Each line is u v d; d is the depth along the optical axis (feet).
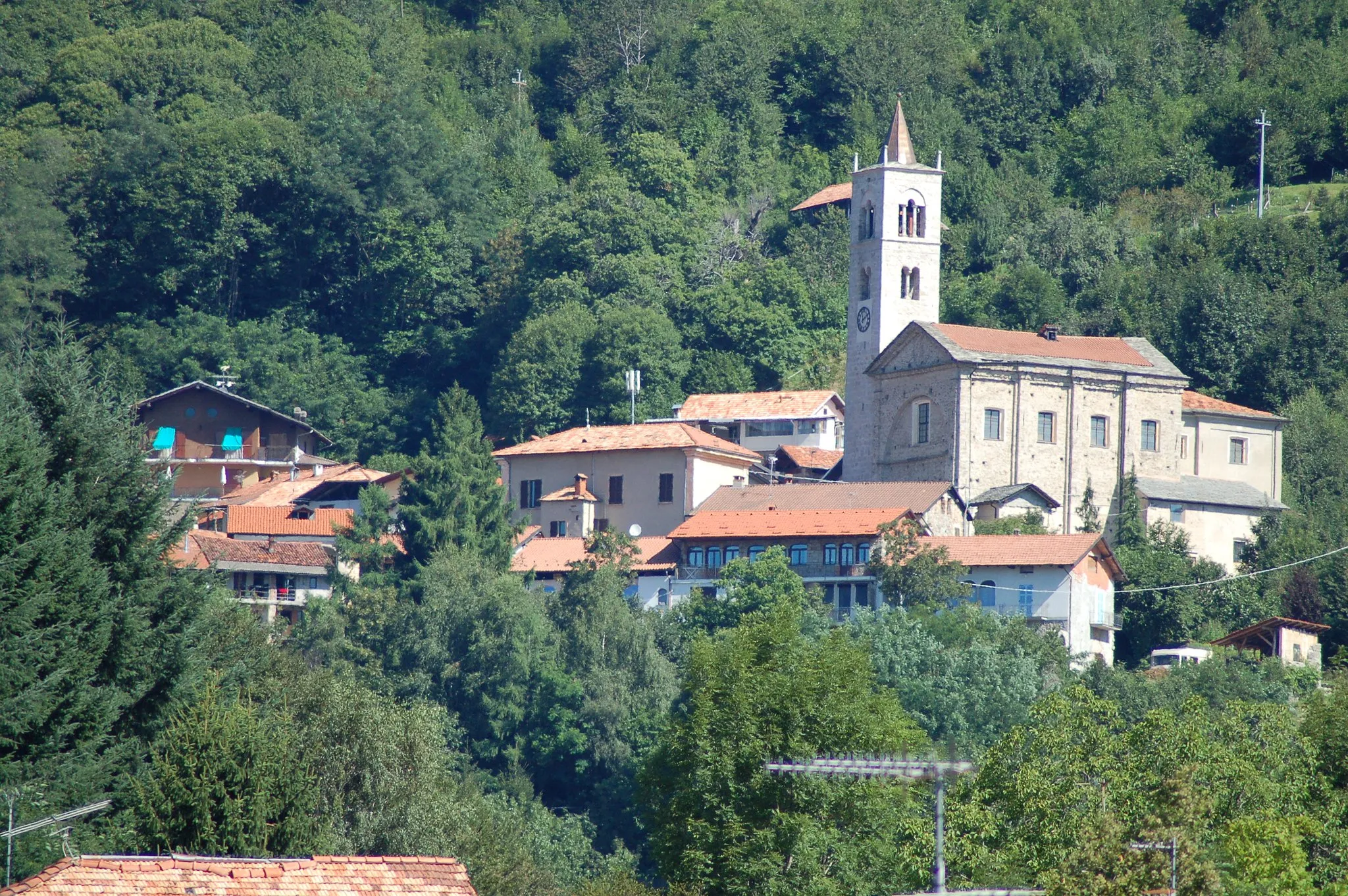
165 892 508.94
